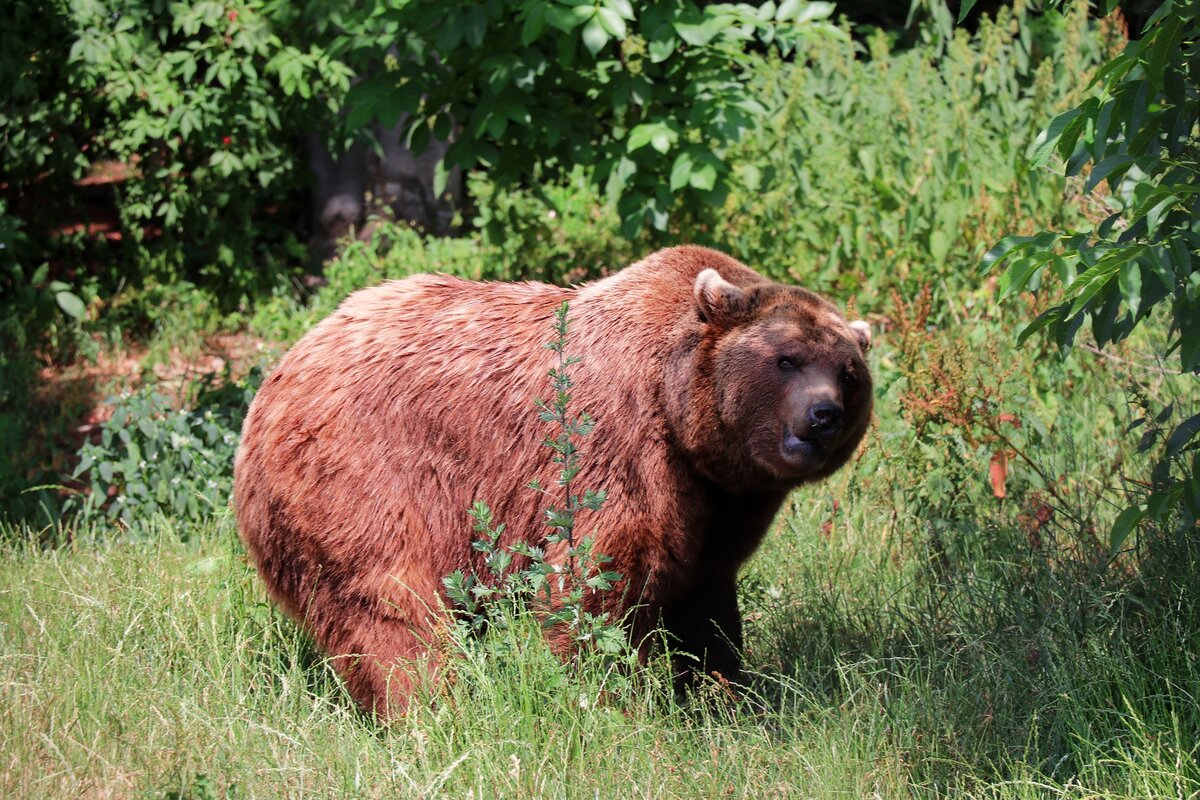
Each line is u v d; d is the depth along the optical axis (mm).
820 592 10891
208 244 22156
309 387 9367
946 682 9258
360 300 9805
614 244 18812
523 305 9648
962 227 16922
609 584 8953
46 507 13359
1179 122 8117
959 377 12117
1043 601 9883
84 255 23203
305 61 19312
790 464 8797
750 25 14641
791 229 17344
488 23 14734
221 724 8711
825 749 8469
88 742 8500
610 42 15578
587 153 15023
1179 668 8891
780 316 9047
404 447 9297
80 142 22094
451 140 22250
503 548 9414
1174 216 7984
